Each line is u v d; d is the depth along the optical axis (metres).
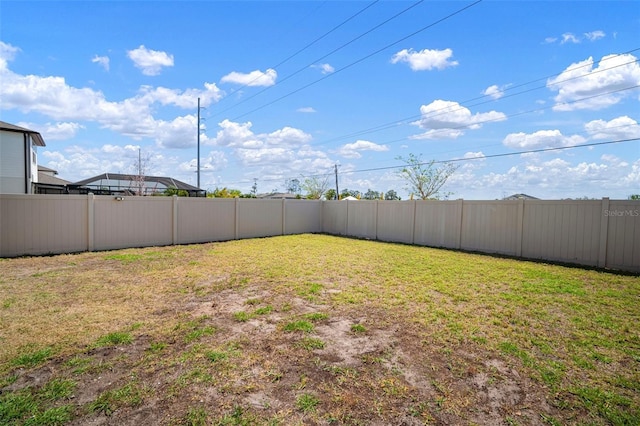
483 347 3.42
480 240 10.47
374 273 6.87
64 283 5.91
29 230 8.90
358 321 4.14
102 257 8.66
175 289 5.56
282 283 5.99
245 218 13.55
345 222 15.25
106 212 10.12
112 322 4.00
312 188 38.00
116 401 2.40
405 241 12.67
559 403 2.47
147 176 37.62
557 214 8.72
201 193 31.98
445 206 11.43
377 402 2.45
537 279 6.45
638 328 3.98
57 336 3.56
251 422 2.20
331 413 2.31
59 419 2.19
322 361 3.08
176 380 2.71
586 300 5.09
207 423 2.18
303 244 11.62
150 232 11.02
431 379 2.79
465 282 6.15
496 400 2.50
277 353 3.23
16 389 2.54
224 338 3.57
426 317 4.28
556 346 3.47
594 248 8.02
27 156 19.67
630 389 2.68
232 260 8.30
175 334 3.66
